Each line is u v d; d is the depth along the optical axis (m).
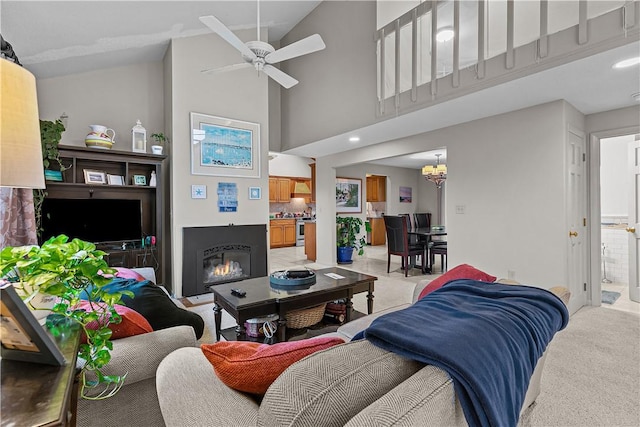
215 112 4.21
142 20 3.22
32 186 0.90
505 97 3.02
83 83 3.85
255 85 4.57
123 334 1.28
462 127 3.90
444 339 0.73
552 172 3.14
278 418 0.59
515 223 3.41
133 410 1.19
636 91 2.86
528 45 2.54
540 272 3.23
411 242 5.65
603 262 4.75
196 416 0.83
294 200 9.68
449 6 3.58
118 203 3.63
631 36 2.05
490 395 0.67
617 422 1.63
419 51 4.00
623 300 3.75
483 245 3.68
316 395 0.59
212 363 0.94
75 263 0.93
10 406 0.65
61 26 2.77
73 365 0.81
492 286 1.31
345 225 6.60
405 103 3.55
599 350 2.42
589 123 3.51
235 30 4.54
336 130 4.57
